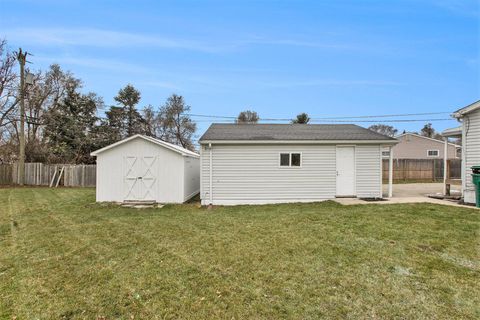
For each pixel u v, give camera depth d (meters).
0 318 3.27
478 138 10.11
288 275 4.30
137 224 7.89
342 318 3.19
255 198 11.60
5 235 6.84
